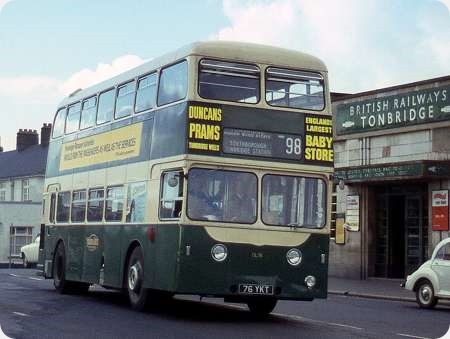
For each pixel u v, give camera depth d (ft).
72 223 63.21
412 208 94.63
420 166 85.66
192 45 46.50
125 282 52.19
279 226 46.09
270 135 46.65
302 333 41.70
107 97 59.16
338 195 104.17
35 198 195.72
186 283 44.32
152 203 48.52
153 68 51.49
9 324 43.29
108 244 55.06
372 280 96.78
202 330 41.88
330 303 66.49
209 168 45.27
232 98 46.26
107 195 56.44
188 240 44.45
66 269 63.98
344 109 102.01
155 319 46.88
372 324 48.62
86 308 53.26
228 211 45.32
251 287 45.16
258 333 41.16
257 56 47.26
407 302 70.95
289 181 46.80
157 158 48.57
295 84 48.01
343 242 102.63
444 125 87.35
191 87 45.60
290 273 45.98
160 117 49.06
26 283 81.92
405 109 92.38
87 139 62.13
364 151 98.73
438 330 46.42
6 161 218.59
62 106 69.87
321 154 47.73
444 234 87.56
